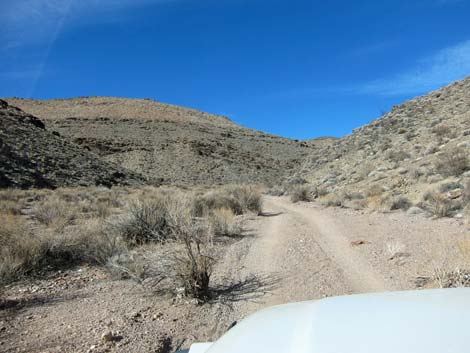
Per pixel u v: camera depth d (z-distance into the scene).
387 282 7.20
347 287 7.11
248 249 10.59
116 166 57.94
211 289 7.34
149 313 6.32
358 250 9.91
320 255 9.59
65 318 6.27
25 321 6.19
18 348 5.21
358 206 18.34
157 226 11.48
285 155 103.69
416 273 7.44
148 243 11.02
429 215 13.76
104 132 99.69
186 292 6.99
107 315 6.31
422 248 9.34
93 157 55.12
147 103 149.62
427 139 27.16
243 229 14.05
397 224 13.05
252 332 2.24
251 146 106.88
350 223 14.30
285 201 26.78
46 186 39.03
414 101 43.03
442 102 36.94
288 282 7.52
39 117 114.25
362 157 32.84
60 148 51.72
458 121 27.75
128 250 9.95
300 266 8.66
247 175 81.69
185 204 13.66
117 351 5.04
